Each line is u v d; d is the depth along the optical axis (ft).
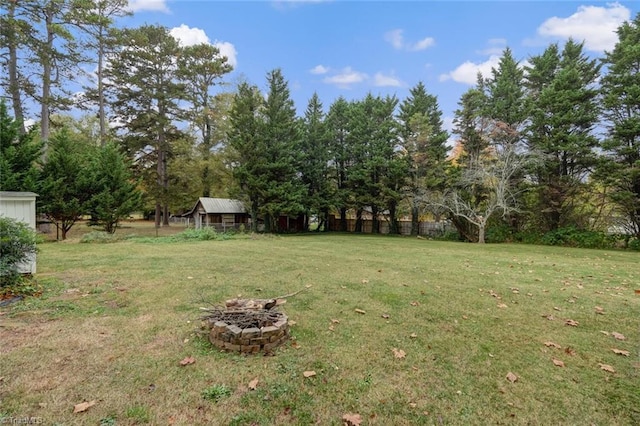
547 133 50.96
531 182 51.57
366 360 8.87
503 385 7.80
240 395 7.13
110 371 7.95
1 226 14.21
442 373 8.30
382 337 10.44
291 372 8.13
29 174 37.91
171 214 103.76
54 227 54.49
